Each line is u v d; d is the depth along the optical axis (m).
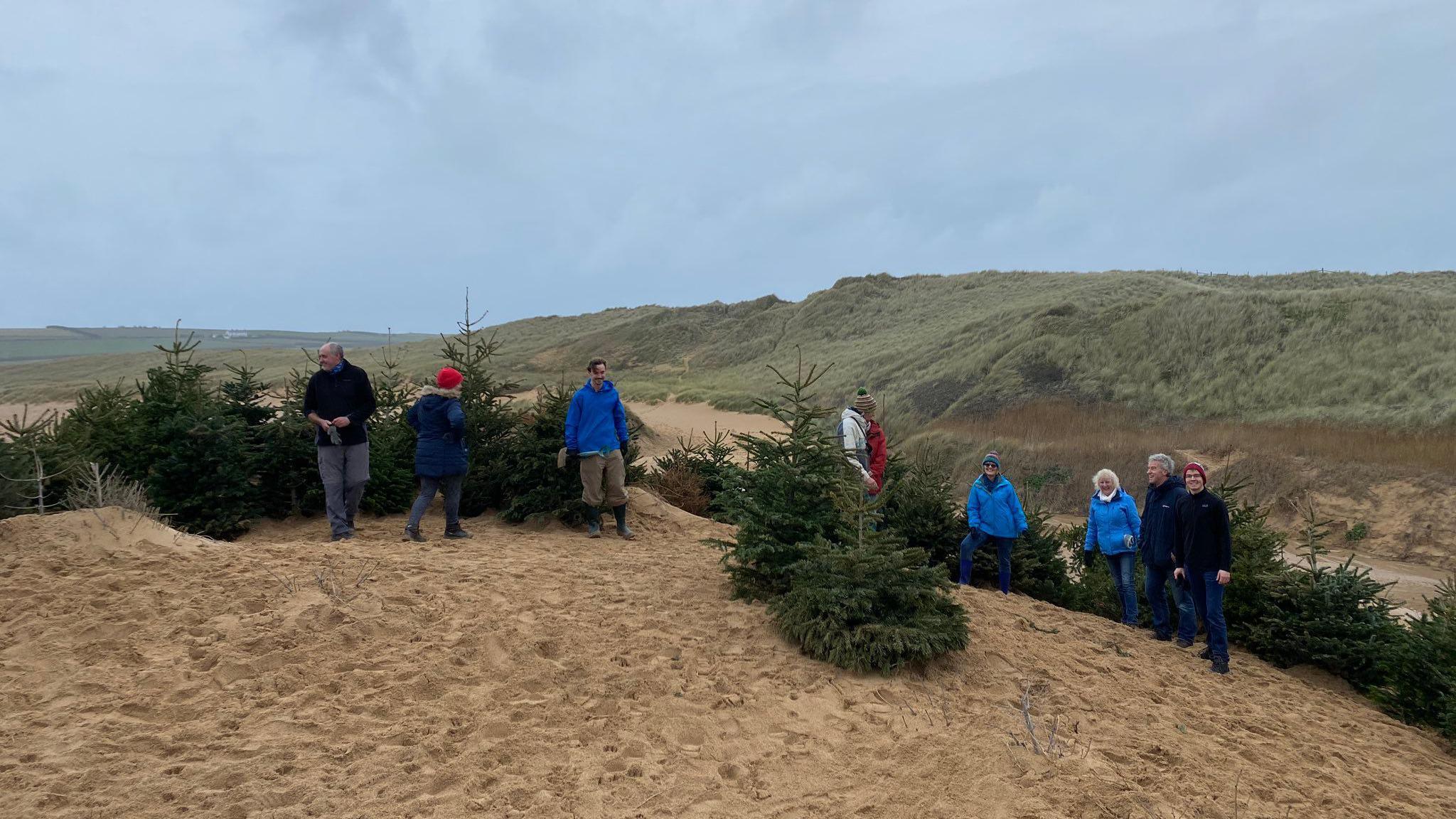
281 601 5.20
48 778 3.27
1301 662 8.18
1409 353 26.62
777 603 5.91
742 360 63.34
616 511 8.90
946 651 5.58
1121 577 8.91
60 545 5.76
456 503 8.29
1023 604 8.25
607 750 4.05
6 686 4.02
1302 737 5.54
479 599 5.70
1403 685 6.98
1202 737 5.05
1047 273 64.19
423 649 4.80
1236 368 29.14
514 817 3.38
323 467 7.93
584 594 6.21
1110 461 23.64
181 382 9.44
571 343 81.12
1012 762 4.07
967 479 25.08
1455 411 21.62
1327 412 24.20
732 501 6.84
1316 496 19.64
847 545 5.98
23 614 4.79
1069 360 33.56
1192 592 7.59
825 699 4.88
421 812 3.34
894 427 32.19
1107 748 4.48
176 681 4.21
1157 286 47.56
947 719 4.69
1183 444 23.67
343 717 4.01
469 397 10.12
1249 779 4.41
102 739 3.61
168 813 3.14
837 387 41.78
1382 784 4.78
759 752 4.20
